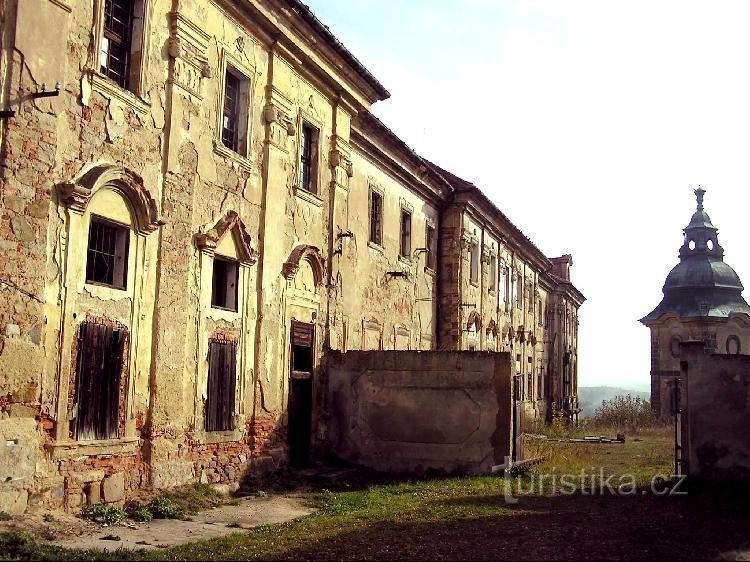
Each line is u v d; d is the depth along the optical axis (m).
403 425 17.17
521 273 38.53
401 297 23.16
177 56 12.46
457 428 16.83
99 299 10.75
